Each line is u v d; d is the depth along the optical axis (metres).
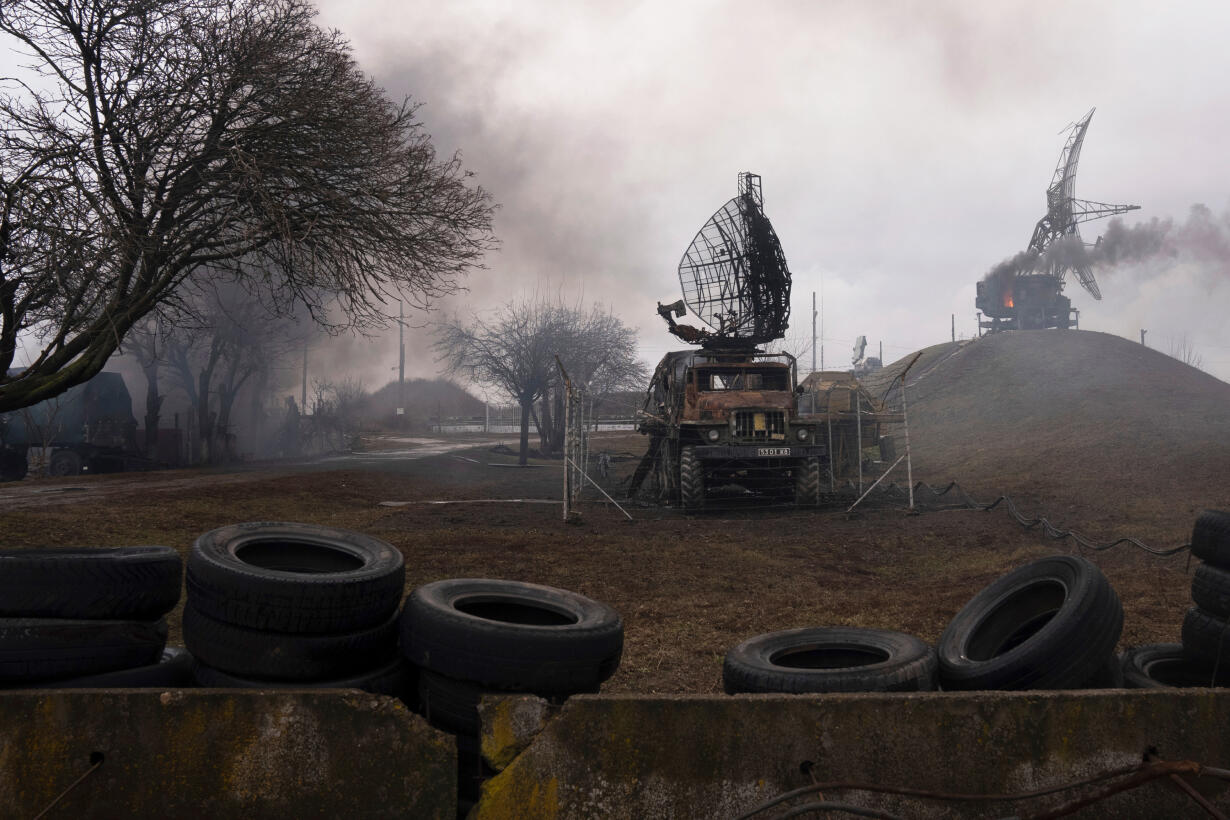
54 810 2.50
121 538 11.79
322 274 13.02
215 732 2.57
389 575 3.41
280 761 2.56
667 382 20.08
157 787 2.54
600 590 8.94
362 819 2.56
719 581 9.48
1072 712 2.72
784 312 19.75
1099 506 13.79
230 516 14.75
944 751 2.66
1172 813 2.70
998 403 32.59
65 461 27.89
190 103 11.55
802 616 7.62
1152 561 9.70
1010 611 4.04
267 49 11.95
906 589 9.04
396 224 13.27
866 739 2.64
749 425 16.72
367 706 2.60
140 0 11.11
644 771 2.58
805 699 2.64
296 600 3.13
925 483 19.80
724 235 19.94
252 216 12.23
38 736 2.53
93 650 3.07
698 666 5.95
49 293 10.41
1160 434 20.48
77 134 10.86
